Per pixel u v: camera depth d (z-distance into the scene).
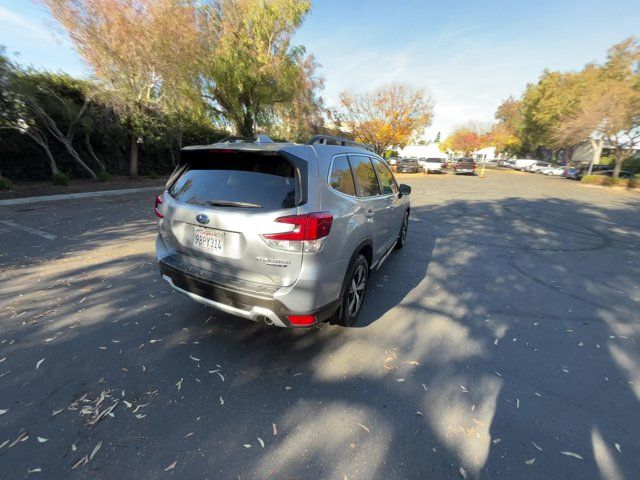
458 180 26.11
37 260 5.12
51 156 13.12
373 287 4.59
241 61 18.61
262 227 2.54
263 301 2.54
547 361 3.08
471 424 2.31
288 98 21.58
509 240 7.50
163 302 3.84
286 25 19.22
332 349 3.10
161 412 2.30
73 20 12.03
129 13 12.78
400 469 1.95
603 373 2.93
